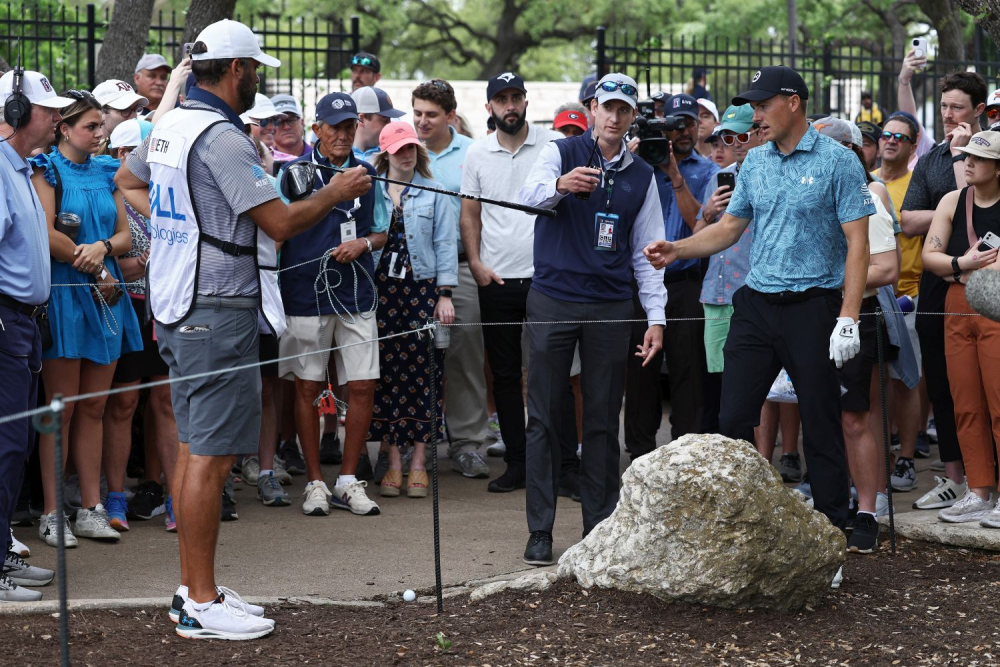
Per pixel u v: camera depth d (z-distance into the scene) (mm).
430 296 6922
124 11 10461
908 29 26359
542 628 4316
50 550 5512
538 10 29719
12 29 13859
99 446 5750
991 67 14086
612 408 5582
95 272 5586
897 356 6379
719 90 16359
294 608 4633
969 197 5852
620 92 5371
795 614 4484
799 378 4941
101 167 5789
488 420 8797
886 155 7406
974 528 5496
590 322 5465
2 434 4578
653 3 27188
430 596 4902
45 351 5457
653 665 3994
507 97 6832
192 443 4215
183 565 4332
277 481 6715
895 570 5117
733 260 6660
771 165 4996
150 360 5922
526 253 6902
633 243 5770
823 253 4926
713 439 4543
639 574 4523
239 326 4211
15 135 4695
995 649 4156
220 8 10555
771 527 4371
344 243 6445
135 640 4180
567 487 6922
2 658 3932
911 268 7340
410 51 32062
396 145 6727
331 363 7379
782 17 23438
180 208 4164
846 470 5031
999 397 5555
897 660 4066
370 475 7406
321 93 14469
